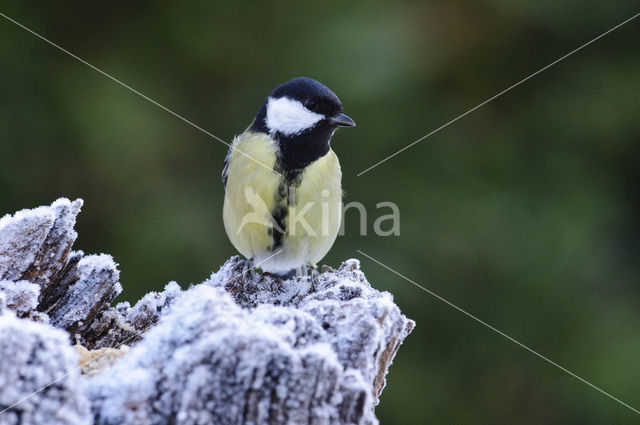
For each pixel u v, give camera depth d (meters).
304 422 2.88
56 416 2.68
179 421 2.81
